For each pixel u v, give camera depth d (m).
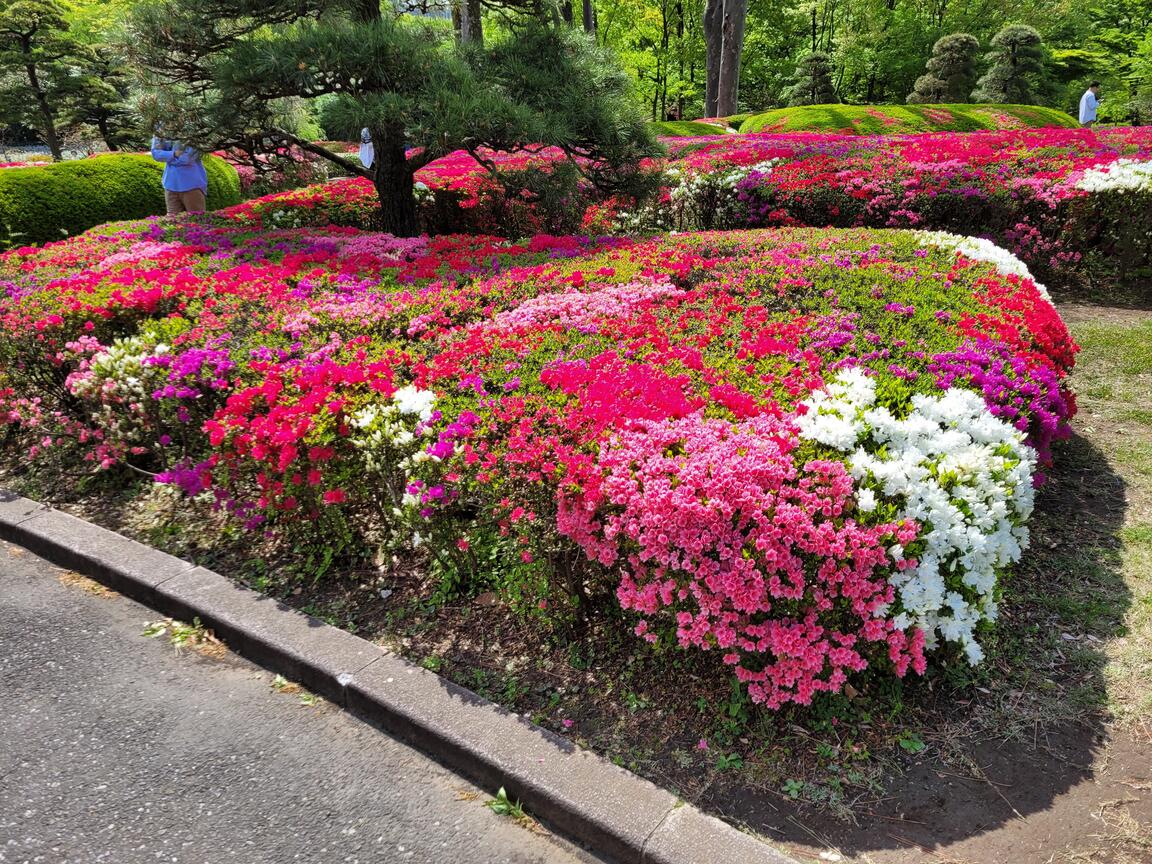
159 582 3.03
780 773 2.11
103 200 10.52
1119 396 4.65
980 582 2.30
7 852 1.95
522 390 2.94
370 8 6.70
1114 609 2.75
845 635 2.17
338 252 5.84
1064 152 8.40
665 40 31.97
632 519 2.20
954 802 2.02
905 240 5.41
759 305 3.97
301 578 3.10
